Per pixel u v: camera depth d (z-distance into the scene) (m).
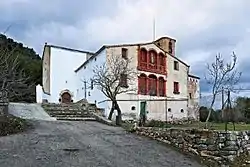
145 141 14.87
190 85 40.88
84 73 36.97
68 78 40.56
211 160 12.08
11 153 11.30
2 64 20.36
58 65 40.75
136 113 32.28
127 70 31.70
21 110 25.27
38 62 49.47
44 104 29.62
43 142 13.50
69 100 40.06
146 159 11.57
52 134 15.70
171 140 14.17
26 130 16.53
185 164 11.29
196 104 37.56
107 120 22.83
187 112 36.81
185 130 13.48
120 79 29.80
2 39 23.11
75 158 11.10
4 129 15.45
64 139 14.45
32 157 10.92
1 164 9.89
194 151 12.82
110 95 25.80
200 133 12.84
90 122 22.33
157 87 35.38
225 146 12.37
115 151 12.52
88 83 35.34
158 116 34.16
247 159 12.48
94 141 14.31
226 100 16.05
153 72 35.31
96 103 32.78
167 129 14.59
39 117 22.97
